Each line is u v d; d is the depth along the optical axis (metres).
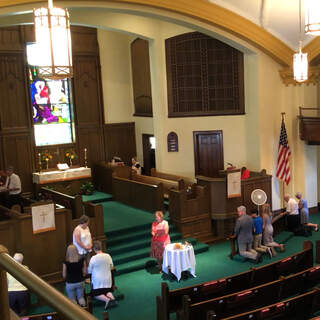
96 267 10.08
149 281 11.63
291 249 13.79
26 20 13.26
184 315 8.37
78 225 11.45
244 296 8.88
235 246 13.93
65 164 18.80
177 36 17.45
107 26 16.14
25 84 18.28
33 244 11.23
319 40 15.62
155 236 12.16
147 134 19.95
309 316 8.68
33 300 10.41
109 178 18.23
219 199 14.63
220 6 14.40
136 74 20.16
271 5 14.77
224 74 17.38
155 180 16.83
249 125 17.12
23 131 18.34
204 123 17.73
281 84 16.86
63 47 3.40
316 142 16.56
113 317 9.77
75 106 19.52
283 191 17.27
